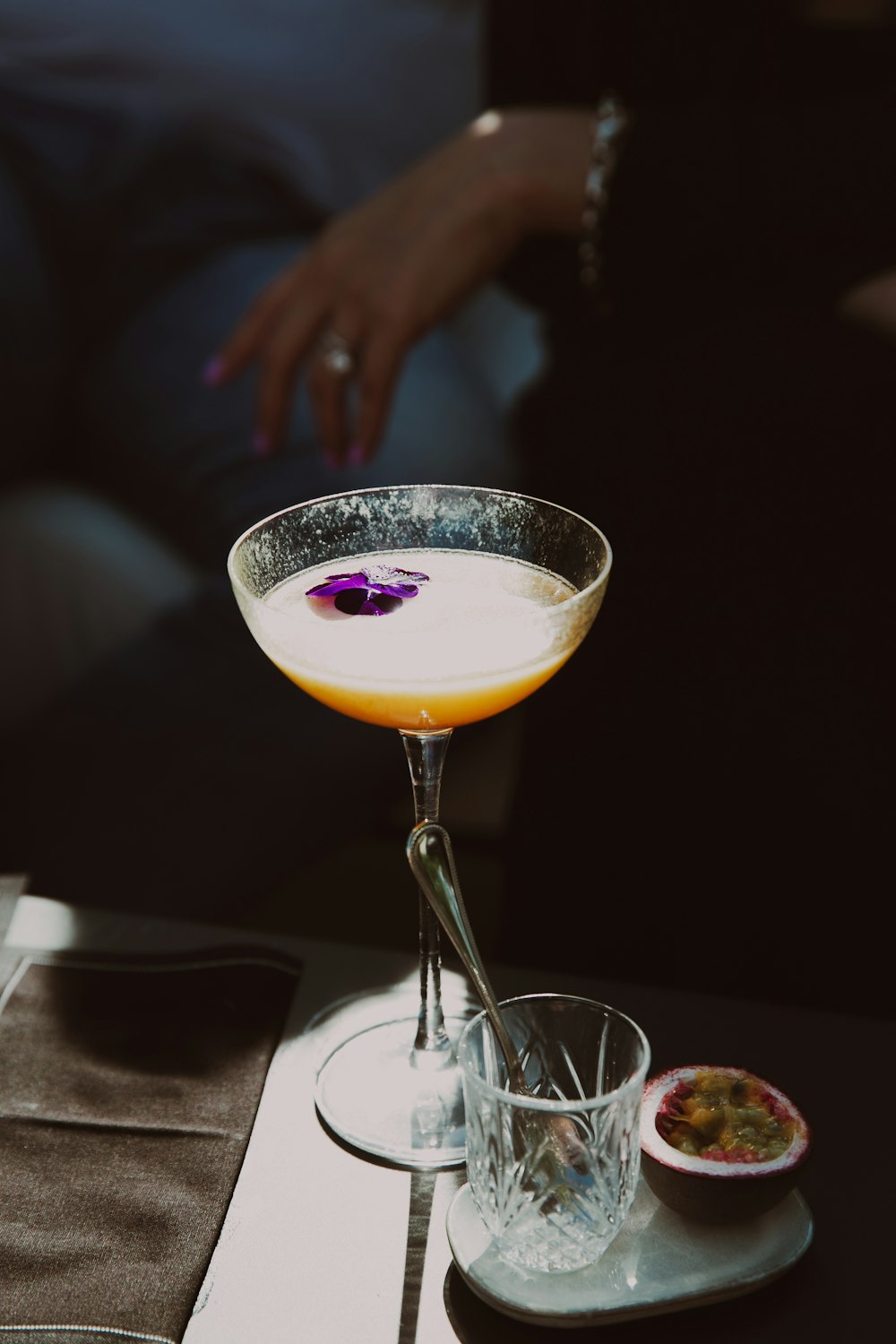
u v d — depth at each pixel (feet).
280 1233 1.63
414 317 3.07
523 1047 1.66
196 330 4.83
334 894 4.42
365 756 4.11
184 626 4.20
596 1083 1.66
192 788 3.81
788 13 2.86
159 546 4.62
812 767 3.04
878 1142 1.73
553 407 3.09
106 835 3.68
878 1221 1.64
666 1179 1.57
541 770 3.26
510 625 1.68
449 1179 1.69
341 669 1.72
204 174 5.16
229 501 4.49
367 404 3.18
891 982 3.08
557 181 2.93
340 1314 1.55
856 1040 1.87
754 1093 1.64
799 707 3.03
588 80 3.05
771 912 3.13
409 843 1.62
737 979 3.17
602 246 2.84
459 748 4.98
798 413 2.90
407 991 1.95
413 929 4.26
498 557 1.90
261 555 1.82
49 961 1.96
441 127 5.40
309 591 1.80
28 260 4.73
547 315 3.14
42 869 3.60
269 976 1.94
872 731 3.01
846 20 2.85
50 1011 1.88
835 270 2.83
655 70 2.97
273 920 4.28
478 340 5.44
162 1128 1.73
